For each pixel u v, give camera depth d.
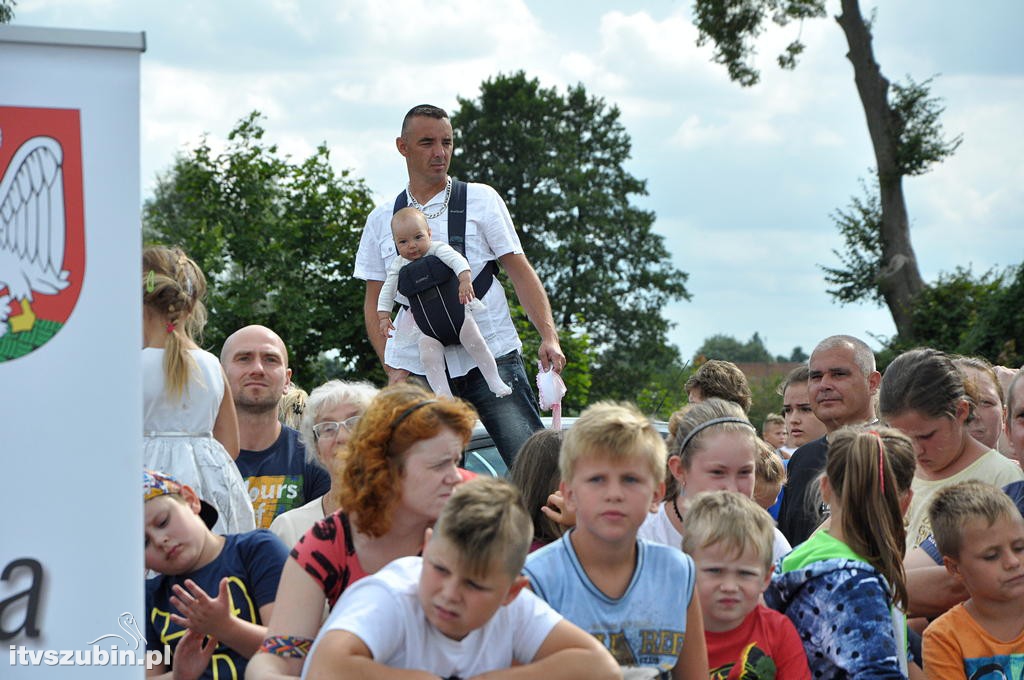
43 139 3.81
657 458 4.70
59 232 3.81
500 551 3.97
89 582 3.77
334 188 27.67
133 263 3.84
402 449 4.66
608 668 4.29
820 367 7.99
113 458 3.79
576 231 68.50
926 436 6.95
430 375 8.47
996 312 32.50
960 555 5.95
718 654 5.19
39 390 3.78
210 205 27.86
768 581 5.26
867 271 40.66
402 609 4.18
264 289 26.58
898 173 39.47
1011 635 5.93
